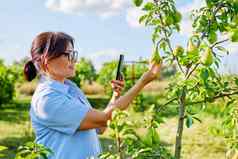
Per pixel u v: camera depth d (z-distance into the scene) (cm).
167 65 242
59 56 224
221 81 257
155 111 208
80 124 221
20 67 2295
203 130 1049
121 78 259
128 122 176
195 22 250
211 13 246
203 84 235
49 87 225
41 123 227
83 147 228
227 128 277
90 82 2434
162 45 241
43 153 204
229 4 246
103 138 1004
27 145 205
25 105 1870
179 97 244
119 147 180
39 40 227
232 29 218
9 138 1029
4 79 1744
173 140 1011
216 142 956
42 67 230
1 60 2331
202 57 219
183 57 230
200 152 883
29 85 2447
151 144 193
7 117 1421
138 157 187
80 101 237
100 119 221
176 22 248
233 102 274
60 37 224
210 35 243
